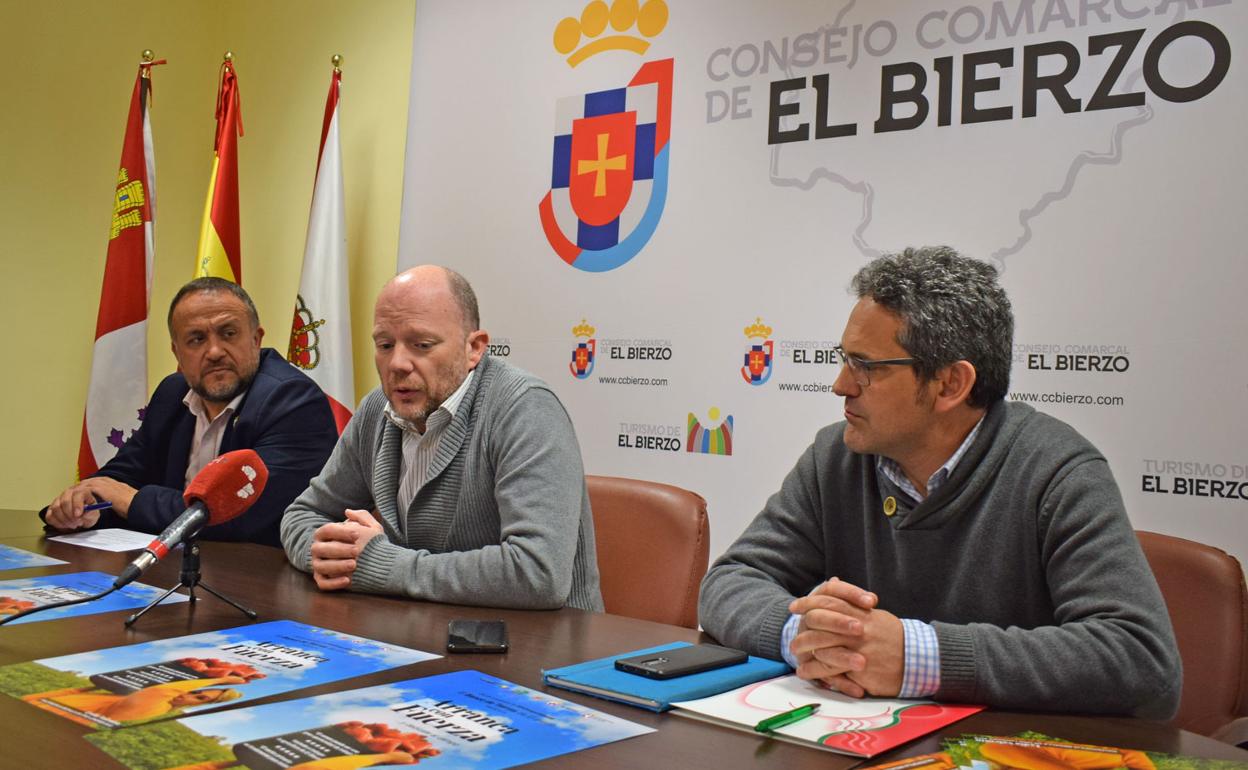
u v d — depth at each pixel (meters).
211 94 3.93
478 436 1.70
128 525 2.12
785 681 1.10
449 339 1.70
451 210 3.35
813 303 2.63
